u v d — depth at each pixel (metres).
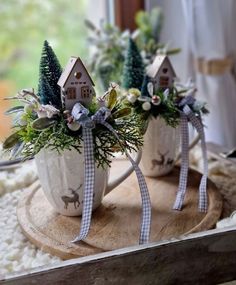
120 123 0.45
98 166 0.45
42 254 0.43
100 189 0.48
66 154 0.44
